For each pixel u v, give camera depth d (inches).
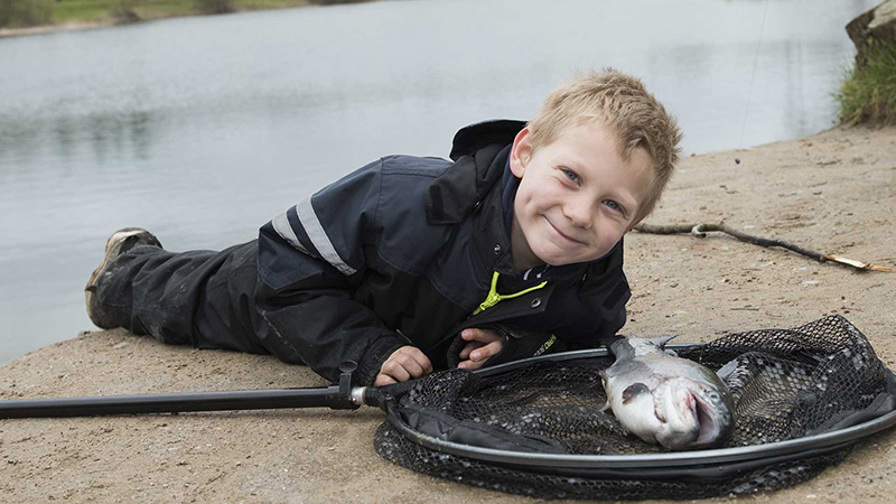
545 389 123.3
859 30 357.4
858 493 93.4
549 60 631.8
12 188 328.5
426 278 120.7
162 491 105.3
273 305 127.0
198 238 256.1
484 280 118.4
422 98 488.4
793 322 148.9
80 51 809.5
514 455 95.3
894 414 102.0
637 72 547.8
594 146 104.8
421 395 112.5
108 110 504.1
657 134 107.7
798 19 815.7
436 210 117.0
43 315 208.2
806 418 102.0
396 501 98.4
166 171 343.6
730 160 294.4
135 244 170.9
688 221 222.1
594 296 124.9
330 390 117.3
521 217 111.6
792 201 230.5
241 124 439.5
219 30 1000.9
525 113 421.1
